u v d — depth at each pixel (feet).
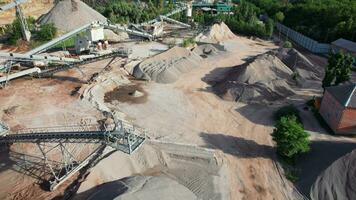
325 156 107.55
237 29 284.61
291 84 167.43
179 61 188.85
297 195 95.71
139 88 162.20
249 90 152.76
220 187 97.09
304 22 279.08
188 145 114.21
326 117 131.95
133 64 186.29
